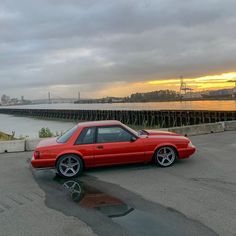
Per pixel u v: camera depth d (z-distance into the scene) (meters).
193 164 9.27
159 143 9.07
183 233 4.71
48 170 9.51
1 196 7.01
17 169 9.79
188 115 55.12
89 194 6.93
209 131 16.70
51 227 5.18
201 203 5.95
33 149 13.54
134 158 8.96
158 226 5.01
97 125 8.97
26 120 94.69
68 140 8.72
